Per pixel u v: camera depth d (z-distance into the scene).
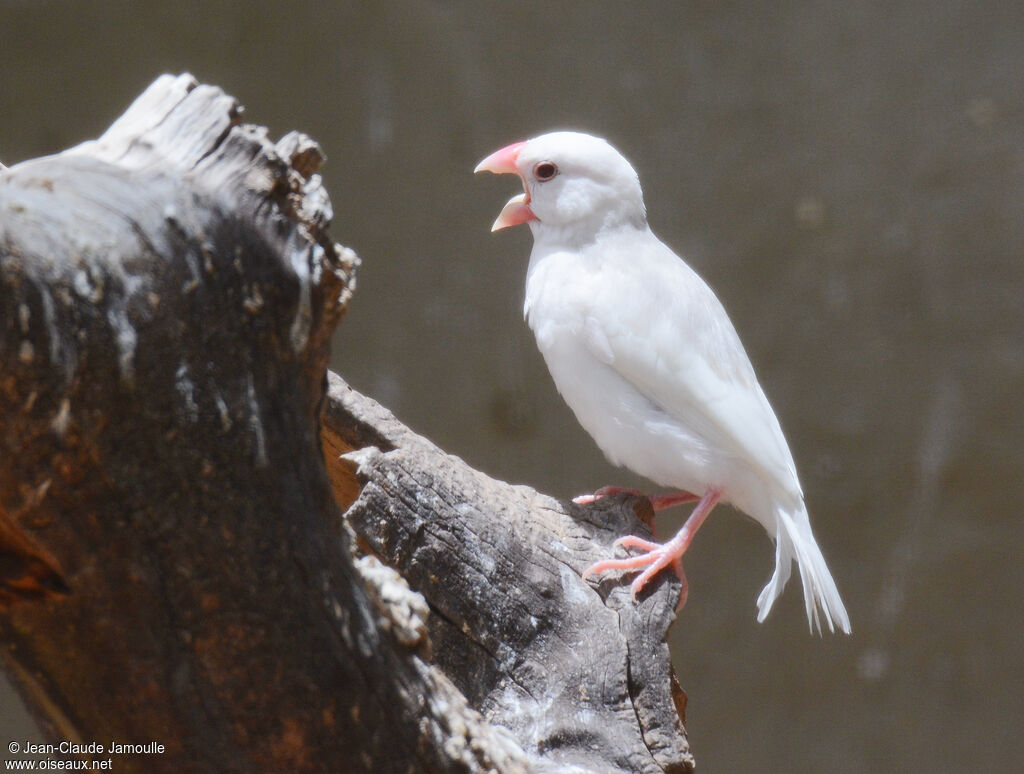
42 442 2.66
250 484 2.97
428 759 3.44
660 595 5.00
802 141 13.13
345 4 13.38
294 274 3.02
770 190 13.13
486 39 13.45
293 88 13.46
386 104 13.50
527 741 4.38
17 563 2.85
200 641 2.99
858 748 12.96
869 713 12.99
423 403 13.68
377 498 4.59
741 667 13.10
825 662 13.05
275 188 3.02
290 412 3.09
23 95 13.20
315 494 3.17
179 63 13.38
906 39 13.02
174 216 2.81
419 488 4.67
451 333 13.64
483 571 4.68
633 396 5.81
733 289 13.18
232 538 2.96
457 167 13.55
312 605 3.13
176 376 2.81
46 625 2.93
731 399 5.70
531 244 13.62
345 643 3.22
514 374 13.62
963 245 12.88
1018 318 12.77
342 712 3.21
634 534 5.27
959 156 12.88
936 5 13.00
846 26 13.10
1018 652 12.80
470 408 13.64
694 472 5.76
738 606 13.13
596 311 5.74
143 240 2.75
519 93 13.45
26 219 2.63
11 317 2.54
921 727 12.92
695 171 13.22
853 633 13.03
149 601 2.91
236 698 3.07
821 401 13.10
